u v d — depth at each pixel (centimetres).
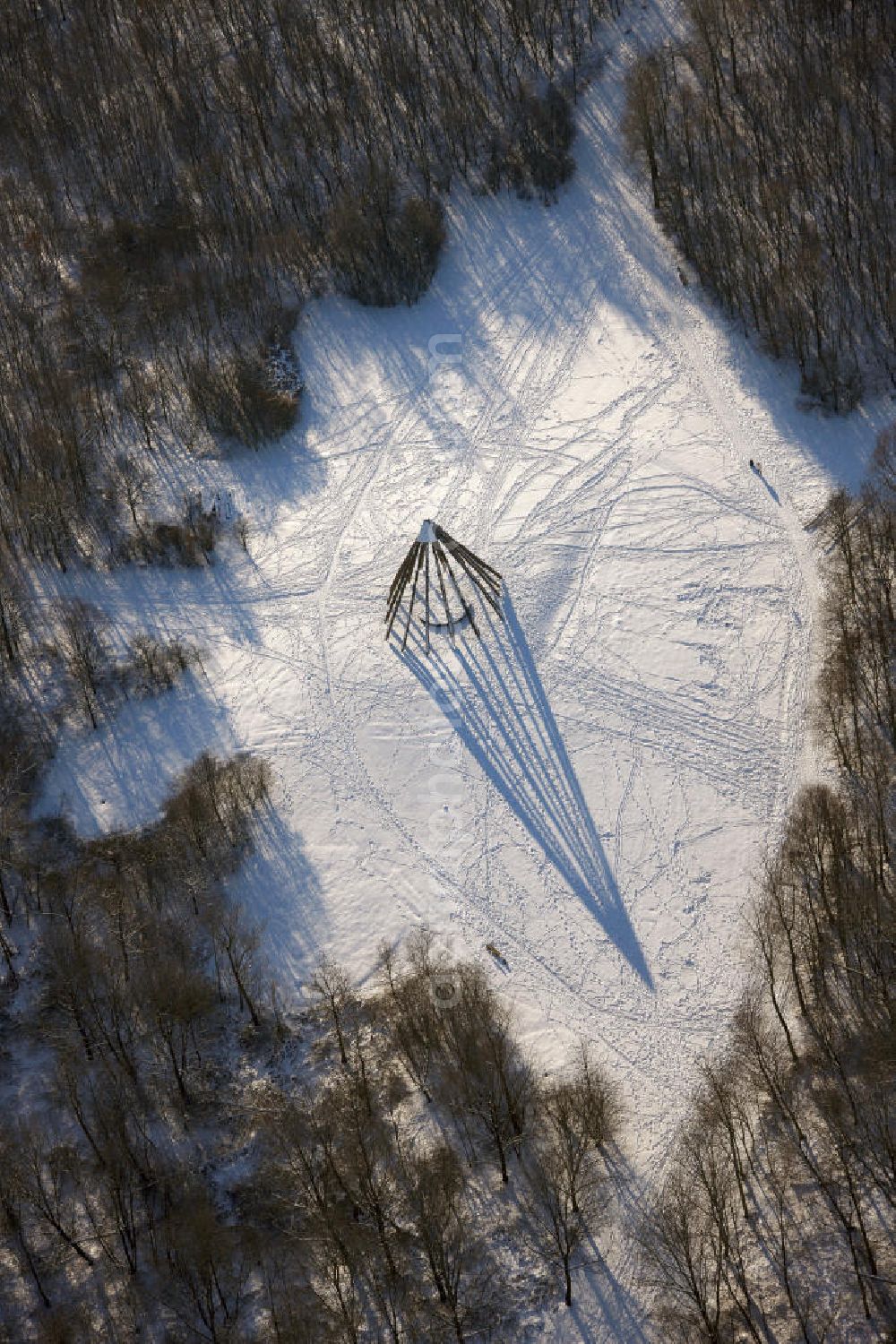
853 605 9219
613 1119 7525
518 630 9606
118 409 11069
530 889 8506
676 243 11294
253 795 9050
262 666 9762
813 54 11644
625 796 8769
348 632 9844
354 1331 6819
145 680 9744
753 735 8888
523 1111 7494
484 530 10150
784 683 9069
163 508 10581
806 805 8381
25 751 9462
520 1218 7288
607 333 11069
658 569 9738
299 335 11462
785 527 9781
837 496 9675
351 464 10731
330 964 8381
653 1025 7894
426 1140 7588
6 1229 7631
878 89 11369
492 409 10838
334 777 9150
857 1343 6719
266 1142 7738
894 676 8800
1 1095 8125
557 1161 7244
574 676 9350
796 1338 6750
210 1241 7262
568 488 10275
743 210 11112
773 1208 7150
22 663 9900
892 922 7750
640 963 8131
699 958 8088
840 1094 7369
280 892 8681
